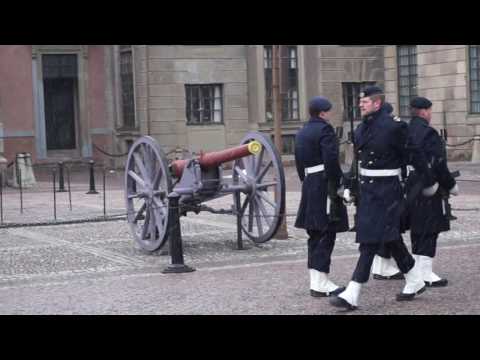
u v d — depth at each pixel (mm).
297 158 8922
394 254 8492
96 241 13586
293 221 15555
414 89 31375
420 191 8727
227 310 8211
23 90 31797
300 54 32031
